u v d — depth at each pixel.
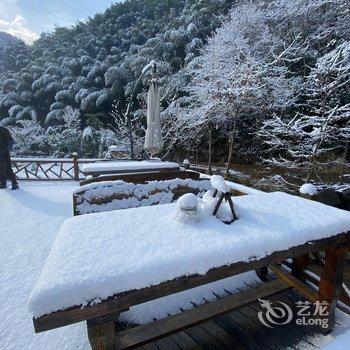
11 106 19.94
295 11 9.52
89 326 1.18
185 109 10.35
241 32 10.05
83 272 1.12
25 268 2.85
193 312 1.82
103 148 13.80
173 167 4.68
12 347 1.81
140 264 1.19
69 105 17.73
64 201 5.39
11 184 6.77
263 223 1.64
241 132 10.84
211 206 1.74
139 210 1.83
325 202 5.06
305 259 2.27
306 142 6.35
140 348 1.77
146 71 5.87
